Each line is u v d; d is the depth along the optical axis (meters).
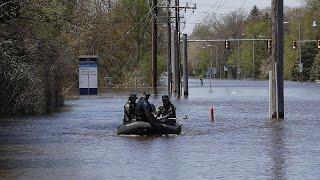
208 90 199.38
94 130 66.94
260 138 57.69
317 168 39.00
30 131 65.69
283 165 40.38
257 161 42.31
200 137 59.09
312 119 80.44
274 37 79.88
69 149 50.12
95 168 39.75
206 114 91.69
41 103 90.25
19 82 85.25
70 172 38.19
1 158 44.69
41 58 89.44
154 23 164.12
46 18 81.62
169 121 62.53
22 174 37.53
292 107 107.94
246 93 174.38
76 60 160.25
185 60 154.50
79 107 108.12
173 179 35.47
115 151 48.69
